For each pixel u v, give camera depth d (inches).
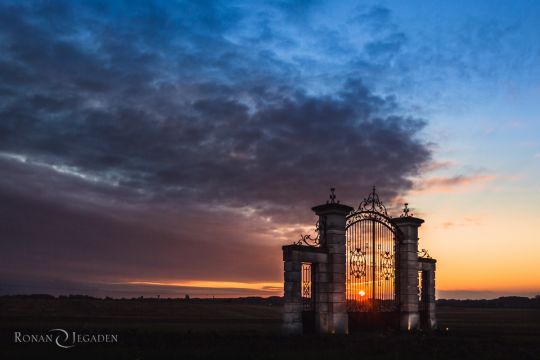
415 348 803.4
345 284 952.3
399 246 1124.5
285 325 873.5
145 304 2694.4
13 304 2218.3
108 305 2498.8
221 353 687.1
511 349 834.8
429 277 1209.4
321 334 892.6
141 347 743.7
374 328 1018.1
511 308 4539.9
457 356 743.1
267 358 655.1
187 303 3447.3
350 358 681.6
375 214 1065.5
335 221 952.3
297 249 896.9
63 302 2404.0
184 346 759.7
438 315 2532.0
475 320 1979.6
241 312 2596.0
